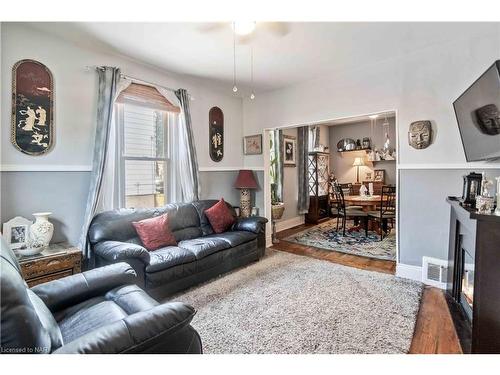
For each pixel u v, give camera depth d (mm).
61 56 2645
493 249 1723
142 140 3402
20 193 2412
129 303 1595
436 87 2904
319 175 7012
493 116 1961
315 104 3928
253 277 3098
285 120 4289
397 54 3094
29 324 929
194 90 4035
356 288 2773
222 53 3018
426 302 2512
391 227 5785
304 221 6605
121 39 2676
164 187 3658
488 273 1733
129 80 3143
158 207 3369
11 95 2346
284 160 5934
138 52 2971
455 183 2818
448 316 2240
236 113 4766
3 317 873
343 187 7098
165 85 3607
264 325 2102
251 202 4758
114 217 2836
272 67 3443
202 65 3355
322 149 7062
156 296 2475
